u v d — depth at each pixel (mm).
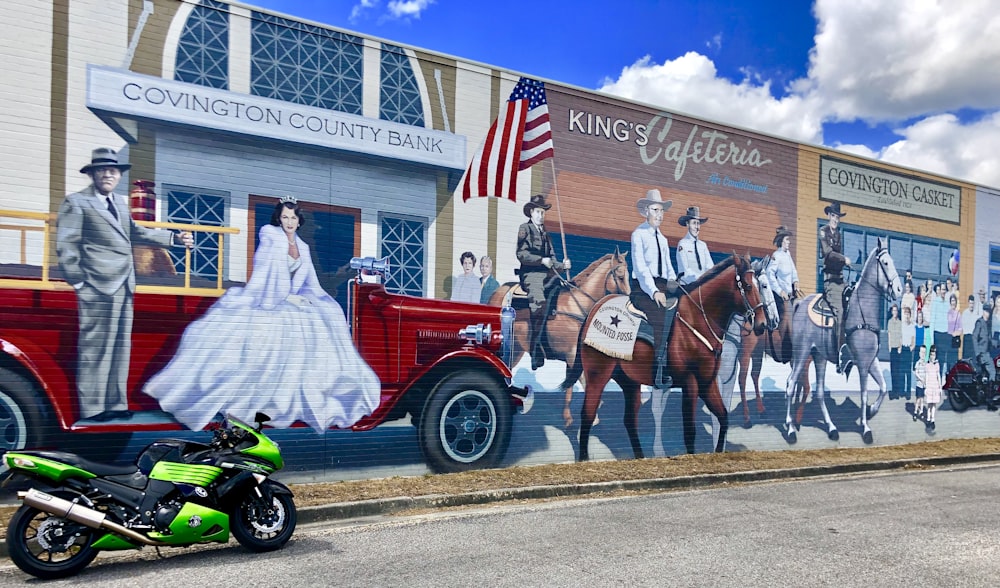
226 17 11125
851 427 18141
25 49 9867
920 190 19891
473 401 12945
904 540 8672
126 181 10391
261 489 7840
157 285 10523
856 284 18484
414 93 12617
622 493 12078
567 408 13953
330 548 8102
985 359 21266
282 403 11273
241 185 11133
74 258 10055
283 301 11352
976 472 15281
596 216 14461
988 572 7336
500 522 9570
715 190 16141
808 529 9195
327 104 11844
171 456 7648
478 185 13164
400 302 12320
